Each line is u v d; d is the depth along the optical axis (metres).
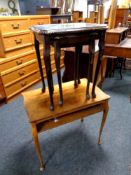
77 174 1.18
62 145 1.43
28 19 2.15
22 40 2.14
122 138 1.48
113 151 1.35
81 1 4.35
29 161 1.29
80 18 4.02
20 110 1.94
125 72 3.06
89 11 4.20
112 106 1.96
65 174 1.18
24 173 1.20
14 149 1.40
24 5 2.94
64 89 1.27
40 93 1.24
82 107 1.08
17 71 2.14
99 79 2.36
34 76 2.50
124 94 2.25
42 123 1.04
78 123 1.69
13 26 1.96
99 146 1.40
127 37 2.81
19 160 1.30
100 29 0.92
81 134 1.55
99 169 1.21
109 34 2.11
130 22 3.60
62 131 1.59
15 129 1.63
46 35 0.80
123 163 1.25
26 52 2.25
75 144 1.44
